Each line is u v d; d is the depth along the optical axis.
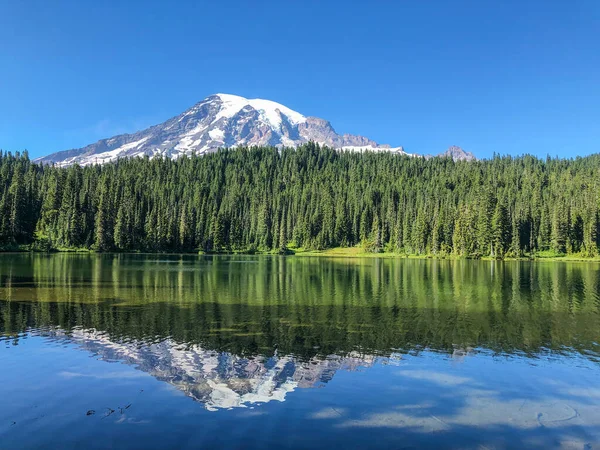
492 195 154.50
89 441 13.47
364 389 18.39
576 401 17.56
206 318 32.47
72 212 143.50
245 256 153.38
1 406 16.12
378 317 33.81
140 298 41.38
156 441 13.48
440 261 131.25
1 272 64.50
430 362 22.42
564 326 31.30
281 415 15.55
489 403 17.17
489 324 31.73
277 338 26.78
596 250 140.50
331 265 104.38
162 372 20.14
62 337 26.27
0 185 166.38
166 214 166.62
